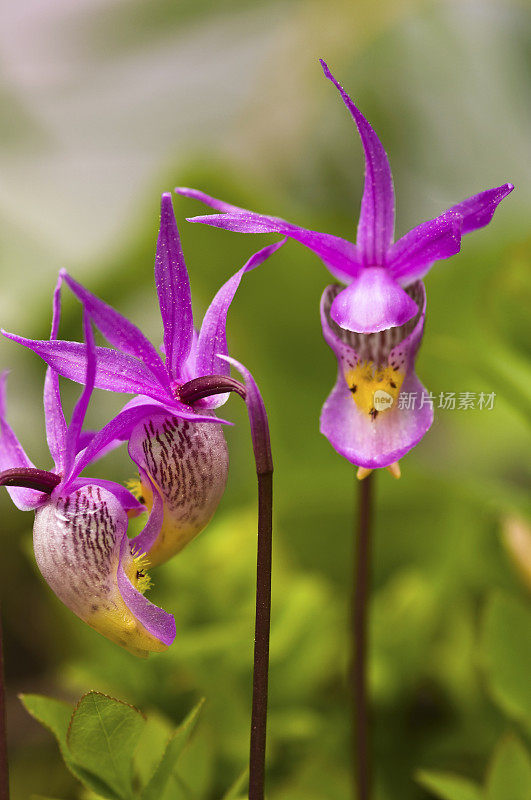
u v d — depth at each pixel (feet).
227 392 0.96
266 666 0.95
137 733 0.99
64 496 0.95
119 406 1.82
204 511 0.96
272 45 1.81
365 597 1.09
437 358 1.45
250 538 1.23
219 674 1.19
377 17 1.72
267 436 0.94
